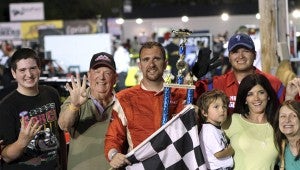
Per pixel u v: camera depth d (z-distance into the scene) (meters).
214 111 4.88
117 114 4.76
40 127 4.70
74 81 4.84
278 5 9.38
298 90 5.46
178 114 4.57
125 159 4.50
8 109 4.79
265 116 5.12
